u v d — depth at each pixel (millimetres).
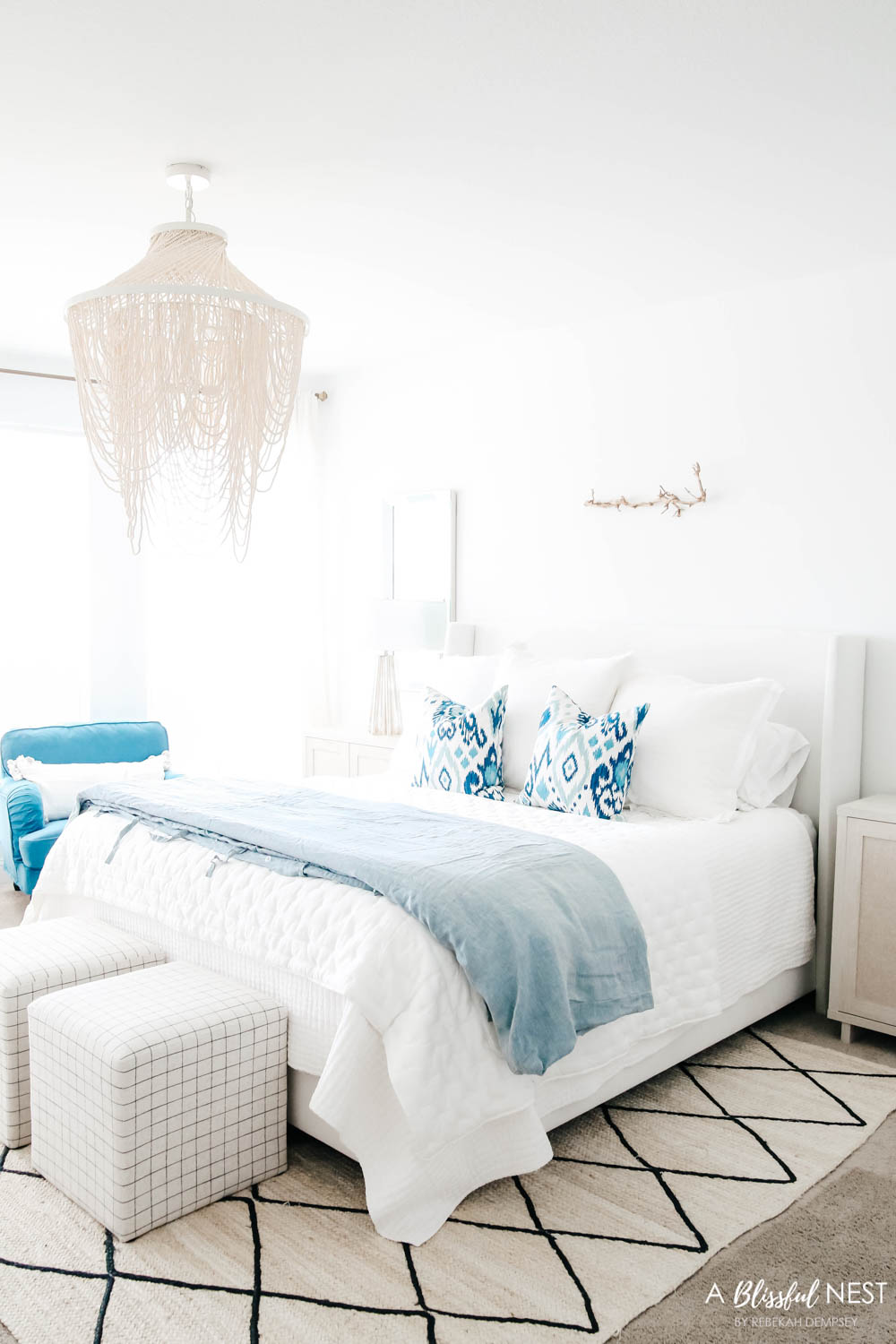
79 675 5223
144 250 3549
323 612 5699
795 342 3799
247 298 2596
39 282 3898
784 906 3293
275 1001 2439
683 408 4117
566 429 4516
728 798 3361
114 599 5254
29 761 4496
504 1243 2139
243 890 2652
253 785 3611
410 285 3936
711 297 4023
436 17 2119
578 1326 1888
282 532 5570
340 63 2303
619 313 4293
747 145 2709
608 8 2086
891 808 3230
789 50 2246
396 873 2391
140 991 2436
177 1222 2205
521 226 3303
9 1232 2174
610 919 2518
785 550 3842
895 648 3561
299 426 5555
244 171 2885
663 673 3893
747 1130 2635
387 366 5277
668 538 4180
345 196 3064
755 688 3475
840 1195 2328
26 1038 2568
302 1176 2400
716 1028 3021
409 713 5219
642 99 2463
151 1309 1930
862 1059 3105
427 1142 2115
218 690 5465
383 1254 2100
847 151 2744
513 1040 2209
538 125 2598
